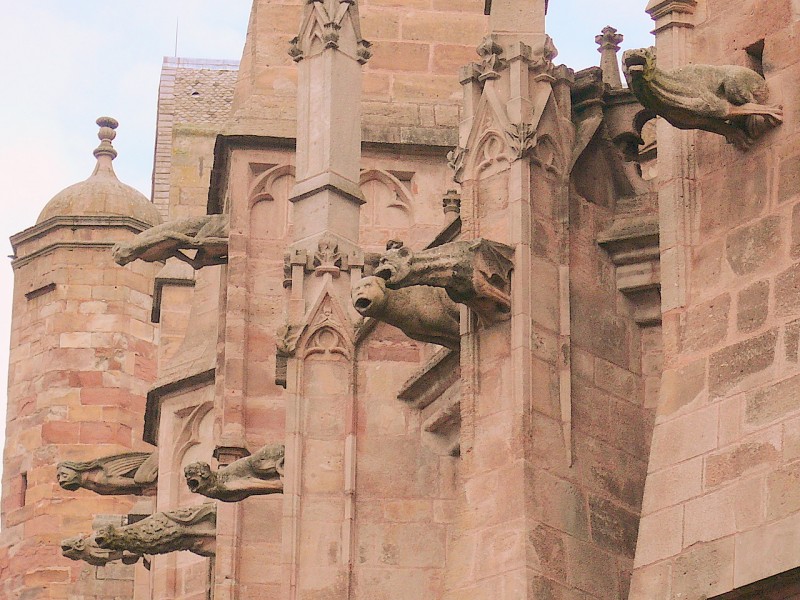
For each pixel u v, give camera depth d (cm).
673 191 4159
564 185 4594
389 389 5156
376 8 6269
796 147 4006
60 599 8388
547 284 4516
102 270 8788
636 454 4528
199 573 6762
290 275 5206
